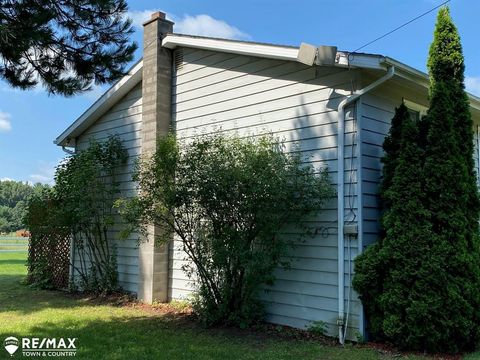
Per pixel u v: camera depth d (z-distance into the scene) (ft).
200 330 18.71
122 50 19.24
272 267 18.02
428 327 15.02
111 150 28.37
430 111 16.57
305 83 19.61
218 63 23.61
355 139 17.62
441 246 15.33
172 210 19.60
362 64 16.90
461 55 17.30
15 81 18.99
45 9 16.65
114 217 28.40
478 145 27.53
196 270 21.33
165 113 25.89
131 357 14.76
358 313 16.88
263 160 18.03
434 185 15.80
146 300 24.89
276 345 16.42
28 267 32.83
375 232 17.69
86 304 24.97
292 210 18.24
